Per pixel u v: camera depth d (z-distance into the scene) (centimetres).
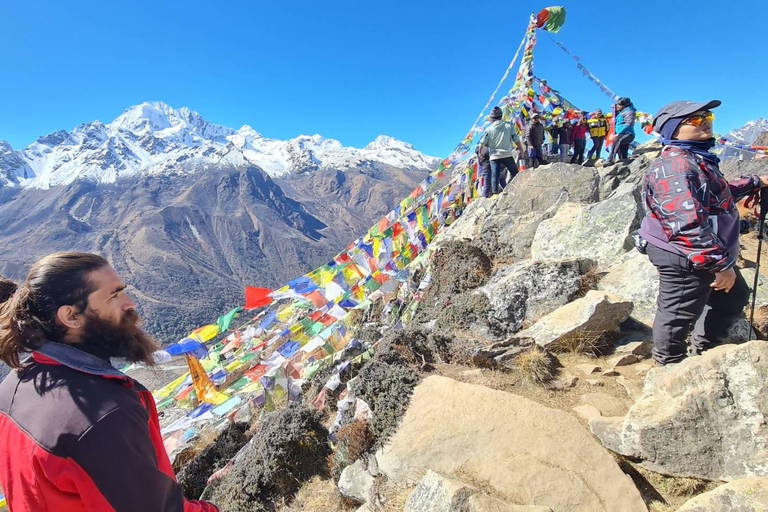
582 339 431
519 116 1191
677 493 274
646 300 478
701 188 296
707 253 283
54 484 145
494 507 247
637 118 1341
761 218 366
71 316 168
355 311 641
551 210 753
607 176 1019
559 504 270
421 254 802
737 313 356
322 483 409
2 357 162
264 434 470
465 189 1128
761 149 1111
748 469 251
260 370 576
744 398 267
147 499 149
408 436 348
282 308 772
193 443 633
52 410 149
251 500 421
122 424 152
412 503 279
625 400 364
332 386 494
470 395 365
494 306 529
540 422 327
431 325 560
